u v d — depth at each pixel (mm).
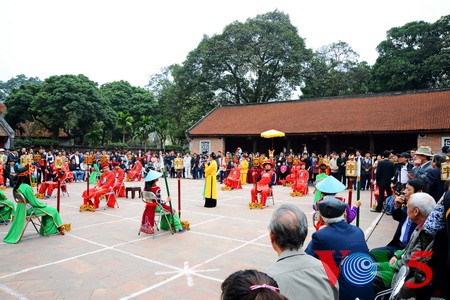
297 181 15453
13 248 7164
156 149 43125
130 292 5059
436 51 37188
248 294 1467
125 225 9320
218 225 9352
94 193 11516
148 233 8133
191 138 31969
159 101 46250
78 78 37219
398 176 10469
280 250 2639
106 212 11180
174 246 7352
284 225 2568
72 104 33938
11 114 36750
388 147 24922
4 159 17328
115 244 7480
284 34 37594
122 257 6613
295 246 2588
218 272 5871
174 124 46125
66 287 5219
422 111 23312
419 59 37250
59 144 37812
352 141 26234
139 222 9703
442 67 33938
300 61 37906
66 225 8633
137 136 45656
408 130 21688
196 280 5523
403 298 3084
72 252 6910
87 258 6551
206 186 12180
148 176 8156
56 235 8227
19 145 34344
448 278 2869
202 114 41719
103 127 39656
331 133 24438
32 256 6656
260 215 10734
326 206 3418
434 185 6125
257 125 29125
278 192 16641
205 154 25484
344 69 44531
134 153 31141
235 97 41281
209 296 4941
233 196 15203
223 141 30219
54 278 5566
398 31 40000
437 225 3020
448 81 35844
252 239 7941
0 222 9438
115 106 46844
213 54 37375
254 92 40531
